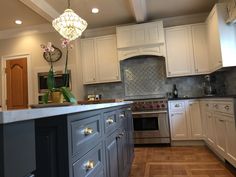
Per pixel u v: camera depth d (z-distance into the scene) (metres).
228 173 2.49
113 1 3.73
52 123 0.87
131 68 4.85
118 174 1.83
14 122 0.56
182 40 4.36
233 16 3.02
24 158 0.59
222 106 2.72
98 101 2.26
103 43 4.71
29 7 3.51
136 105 4.21
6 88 4.83
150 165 2.96
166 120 4.08
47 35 4.71
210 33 3.90
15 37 4.87
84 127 1.07
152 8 4.14
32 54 4.76
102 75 4.68
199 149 3.71
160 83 4.70
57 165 0.86
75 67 4.55
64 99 1.63
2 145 0.52
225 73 4.09
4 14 4.01
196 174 2.52
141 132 4.18
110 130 1.65
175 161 3.08
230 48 3.32
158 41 4.36
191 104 3.99
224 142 2.70
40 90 4.64
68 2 3.62
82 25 2.91
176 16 4.62
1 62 4.89
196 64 4.28
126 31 4.48
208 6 4.20
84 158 1.04
